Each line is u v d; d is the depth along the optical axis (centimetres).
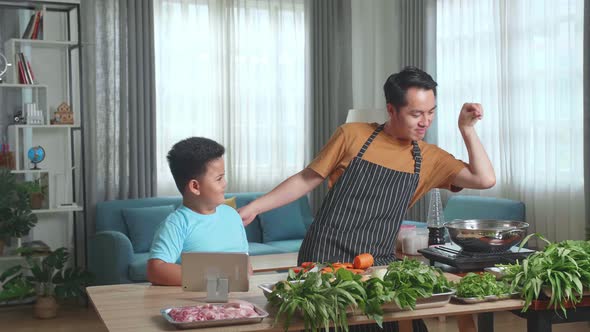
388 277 188
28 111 550
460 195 637
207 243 240
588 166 505
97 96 610
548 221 550
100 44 609
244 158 672
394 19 718
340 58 706
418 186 259
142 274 520
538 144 559
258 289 216
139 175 618
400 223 257
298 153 696
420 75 235
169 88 639
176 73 641
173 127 642
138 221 573
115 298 206
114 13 612
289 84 691
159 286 225
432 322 498
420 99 233
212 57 655
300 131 697
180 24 643
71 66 592
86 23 604
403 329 252
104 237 536
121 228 580
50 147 579
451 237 266
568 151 535
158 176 640
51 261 531
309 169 255
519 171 575
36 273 530
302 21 695
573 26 526
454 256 259
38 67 576
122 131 614
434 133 662
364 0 725
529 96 565
